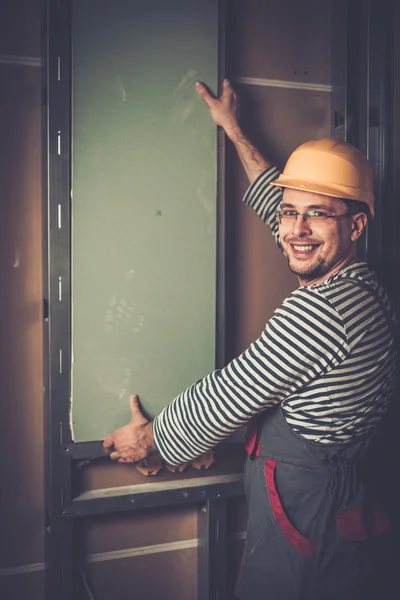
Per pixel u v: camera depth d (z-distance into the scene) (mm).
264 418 1580
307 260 1501
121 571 1881
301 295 1441
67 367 1723
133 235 1746
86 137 1687
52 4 1637
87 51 1672
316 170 1492
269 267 1983
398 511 1957
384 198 1933
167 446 1547
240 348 1966
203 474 1920
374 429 1548
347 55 1933
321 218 1478
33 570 1807
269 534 1520
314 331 1395
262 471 1562
